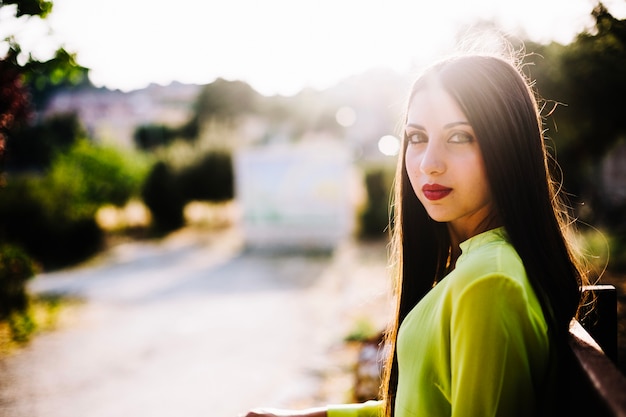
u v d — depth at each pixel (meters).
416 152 1.28
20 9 2.55
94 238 15.16
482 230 1.27
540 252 1.16
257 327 7.69
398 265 1.63
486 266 1.04
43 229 14.30
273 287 10.52
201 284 11.10
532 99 1.25
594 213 9.83
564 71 4.43
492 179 1.16
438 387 1.15
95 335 7.67
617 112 5.37
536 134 1.22
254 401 5.04
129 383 5.74
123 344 7.19
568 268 1.21
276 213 15.77
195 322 8.18
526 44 4.04
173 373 5.99
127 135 38.81
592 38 3.46
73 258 14.66
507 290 1.00
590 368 0.98
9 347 7.19
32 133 24.86
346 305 8.45
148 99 48.81
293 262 13.21
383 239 15.91
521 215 1.15
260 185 15.82
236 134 21.89
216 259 14.12
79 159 17.20
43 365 6.43
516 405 0.99
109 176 17.77
